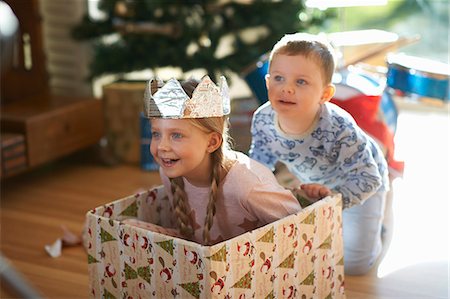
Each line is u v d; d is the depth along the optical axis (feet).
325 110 6.79
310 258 6.17
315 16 11.53
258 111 7.09
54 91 12.69
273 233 5.68
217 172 6.01
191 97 5.75
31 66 11.87
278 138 7.06
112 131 11.61
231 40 12.14
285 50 6.52
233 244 5.34
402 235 9.02
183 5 11.30
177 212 6.27
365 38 10.30
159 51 11.10
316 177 7.39
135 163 11.69
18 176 11.21
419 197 10.27
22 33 11.76
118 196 10.37
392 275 7.93
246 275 5.51
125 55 11.48
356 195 7.00
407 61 9.24
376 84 8.30
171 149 5.78
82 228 9.25
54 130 10.78
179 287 5.47
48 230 9.18
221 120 5.91
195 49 12.33
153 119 5.84
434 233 9.07
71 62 12.43
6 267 3.38
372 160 6.96
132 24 11.22
